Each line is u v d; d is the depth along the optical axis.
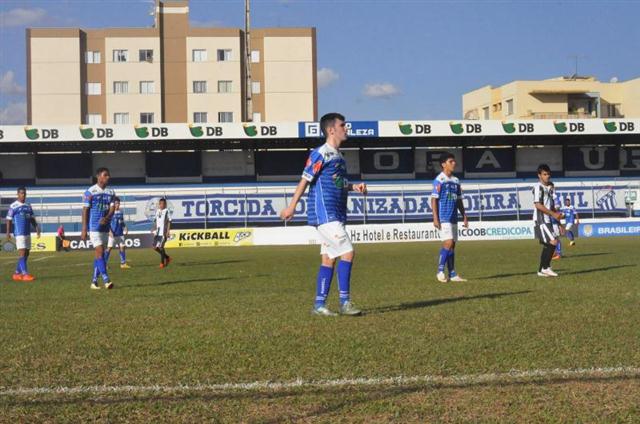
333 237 8.63
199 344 6.99
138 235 41.69
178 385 5.40
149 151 54.12
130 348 6.86
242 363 6.11
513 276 14.55
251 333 7.57
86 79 73.50
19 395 5.18
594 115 75.94
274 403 4.89
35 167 53.22
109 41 73.44
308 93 75.69
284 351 6.56
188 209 48.12
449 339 6.98
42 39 72.69
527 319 8.18
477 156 55.81
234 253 30.55
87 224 13.48
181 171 54.56
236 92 74.44
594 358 6.06
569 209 29.28
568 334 7.17
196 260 24.89
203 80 74.25
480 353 6.31
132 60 73.62
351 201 48.94
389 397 4.98
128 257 29.09
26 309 10.16
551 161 56.12
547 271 14.33
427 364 5.93
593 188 48.50
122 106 73.69
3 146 50.34
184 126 48.53
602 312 8.70
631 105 76.44
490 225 42.12
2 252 38.44
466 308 9.22
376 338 7.10
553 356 6.16
